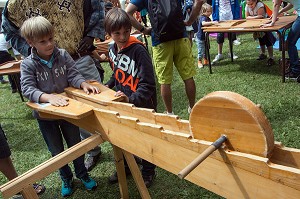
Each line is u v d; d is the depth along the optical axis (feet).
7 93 17.95
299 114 9.39
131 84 6.43
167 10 8.34
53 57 6.19
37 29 5.55
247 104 3.01
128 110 4.86
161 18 8.39
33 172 4.46
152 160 4.22
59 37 7.18
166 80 9.39
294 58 12.19
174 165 3.87
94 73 7.88
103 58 13.24
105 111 4.70
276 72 13.58
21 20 7.04
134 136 4.34
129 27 6.14
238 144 3.18
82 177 7.39
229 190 3.30
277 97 10.91
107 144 9.55
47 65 6.14
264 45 15.44
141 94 6.01
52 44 5.82
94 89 5.80
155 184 7.31
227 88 12.62
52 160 4.64
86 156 9.02
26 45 7.23
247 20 14.32
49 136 6.81
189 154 3.58
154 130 3.91
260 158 2.87
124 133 4.51
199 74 15.16
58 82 6.30
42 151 9.90
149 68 6.16
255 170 2.92
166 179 7.44
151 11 8.54
